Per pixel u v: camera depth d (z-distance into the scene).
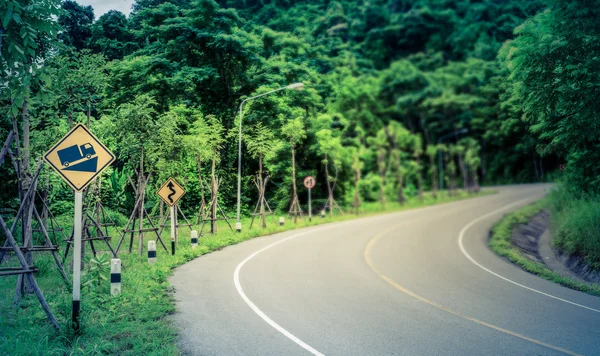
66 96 11.41
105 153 7.14
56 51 10.61
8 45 6.71
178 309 8.61
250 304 9.09
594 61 10.98
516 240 22.30
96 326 7.21
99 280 9.98
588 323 8.43
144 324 7.43
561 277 13.62
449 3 82.88
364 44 79.88
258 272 12.70
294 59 34.50
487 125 52.94
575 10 11.30
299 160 34.81
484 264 15.72
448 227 27.44
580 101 11.51
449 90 73.94
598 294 11.55
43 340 6.45
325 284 11.25
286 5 43.56
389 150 56.00
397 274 13.02
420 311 8.93
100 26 24.72
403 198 51.16
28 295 9.19
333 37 57.03
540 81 11.88
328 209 38.22
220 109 29.47
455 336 7.35
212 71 27.83
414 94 77.69
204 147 21.03
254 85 30.06
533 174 67.12
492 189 64.25
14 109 7.12
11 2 6.16
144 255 15.10
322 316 8.34
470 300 10.07
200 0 27.42
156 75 25.25
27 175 9.35
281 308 8.84
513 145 47.44
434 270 13.99
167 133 16.31
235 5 37.62
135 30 27.19
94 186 13.18
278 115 29.36
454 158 83.50
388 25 82.06
